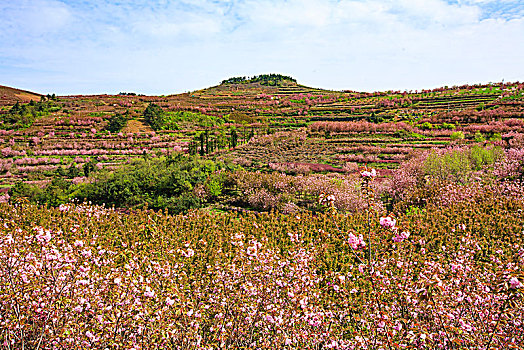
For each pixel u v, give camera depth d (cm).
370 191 379
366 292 430
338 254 621
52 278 337
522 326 341
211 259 532
